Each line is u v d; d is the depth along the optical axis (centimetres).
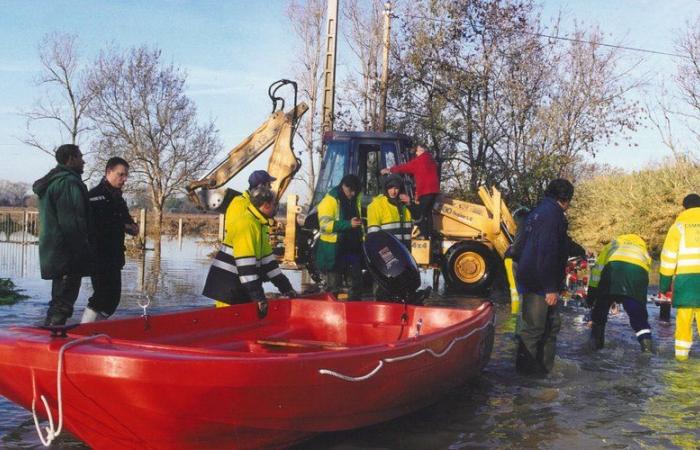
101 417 422
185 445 435
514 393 657
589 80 2373
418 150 1345
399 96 2414
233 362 413
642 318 858
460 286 1422
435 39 2353
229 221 651
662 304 1157
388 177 911
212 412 417
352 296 915
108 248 722
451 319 694
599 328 878
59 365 405
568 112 2372
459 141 2397
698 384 701
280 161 1459
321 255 903
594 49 2369
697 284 809
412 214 1323
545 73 2395
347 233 901
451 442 514
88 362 402
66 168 671
